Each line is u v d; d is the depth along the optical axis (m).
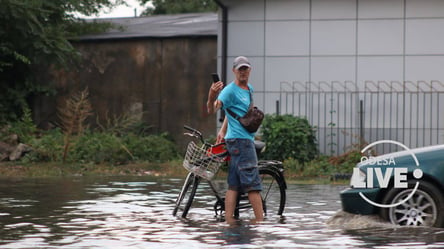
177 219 16.22
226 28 35.25
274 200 17.20
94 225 15.20
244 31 35.09
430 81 33.56
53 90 41.56
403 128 33.56
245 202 16.45
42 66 42.47
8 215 16.75
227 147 16.16
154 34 41.28
